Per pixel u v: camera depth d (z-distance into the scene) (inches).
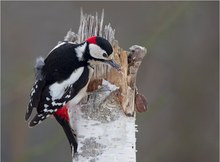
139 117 611.8
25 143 627.2
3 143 629.6
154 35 592.4
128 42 641.6
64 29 662.5
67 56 342.6
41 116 336.5
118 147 338.6
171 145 672.4
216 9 675.4
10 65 628.7
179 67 672.4
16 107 619.2
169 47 672.4
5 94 577.9
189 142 675.4
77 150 339.3
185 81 672.4
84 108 341.1
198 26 675.4
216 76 676.7
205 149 677.9
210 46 676.1
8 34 649.0
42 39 657.6
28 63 589.9
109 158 337.7
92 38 345.4
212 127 678.5
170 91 670.5
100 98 340.8
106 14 652.7
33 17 661.3
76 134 340.5
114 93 341.4
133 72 348.8
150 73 665.6
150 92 663.8
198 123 677.3
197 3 653.9
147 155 666.8
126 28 646.5
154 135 671.8
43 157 652.1
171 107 674.8
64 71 339.9
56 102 335.3
